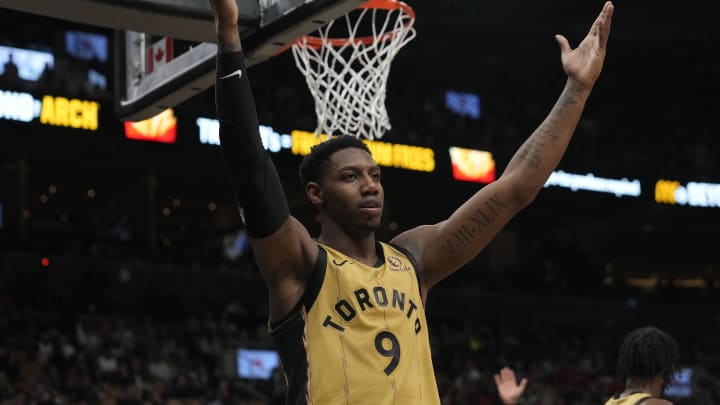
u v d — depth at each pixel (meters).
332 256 2.62
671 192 30.97
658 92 34.28
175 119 24.09
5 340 20.41
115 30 5.93
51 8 4.47
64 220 32.66
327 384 2.48
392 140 26.72
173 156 25.05
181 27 4.70
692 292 36.09
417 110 29.27
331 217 2.73
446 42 32.62
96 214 32.16
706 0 31.23
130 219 29.77
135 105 5.68
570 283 32.50
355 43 6.69
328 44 6.39
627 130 32.97
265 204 2.51
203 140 24.41
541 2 31.34
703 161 32.56
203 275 26.59
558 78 33.28
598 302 31.67
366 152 2.74
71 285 24.45
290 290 2.58
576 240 35.31
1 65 22.48
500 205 2.82
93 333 22.02
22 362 19.67
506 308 30.53
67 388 18.77
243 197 2.51
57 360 20.05
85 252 26.09
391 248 2.78
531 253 33.78
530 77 33.06
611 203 30.81
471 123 30.22
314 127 24.75
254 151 2.51
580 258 33.00
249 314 25.47
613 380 26.23
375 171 2.72
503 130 30.58
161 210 32.91
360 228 2.67
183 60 5.26
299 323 2.56
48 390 18.28
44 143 23.09
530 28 33.03
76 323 22.03
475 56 32.72
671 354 4.30
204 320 24.72
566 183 29.77
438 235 2.83
